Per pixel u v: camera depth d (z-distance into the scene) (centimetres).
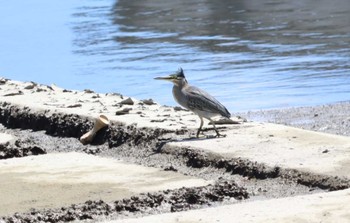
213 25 3594
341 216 1126
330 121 1970
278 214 1148
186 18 3856
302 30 3369
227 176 1416
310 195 1238
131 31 3531
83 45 3212
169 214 1192
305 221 1115
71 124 1780
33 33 3619
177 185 1362
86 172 1452
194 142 1540
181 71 1592
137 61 2803
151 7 4344
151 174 1434
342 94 2231
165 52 2962
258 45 3044
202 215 1170
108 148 1653
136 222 1154
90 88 2411
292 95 2239
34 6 4722
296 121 1994
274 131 1589
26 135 1812
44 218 1223
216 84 2397
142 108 1836
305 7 4094
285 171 1367
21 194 1333
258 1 4397
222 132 1608
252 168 1403
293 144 1495
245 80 2439
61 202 1290
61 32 3606
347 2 4209
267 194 1322
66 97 2002
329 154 1419
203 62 2739
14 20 4134
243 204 1227
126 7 4406
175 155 1520
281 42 3091
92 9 4422
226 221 1130
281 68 2595
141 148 1597
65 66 2777
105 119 1717
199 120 1709
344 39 3111
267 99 2209
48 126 1827
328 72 2516
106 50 3069
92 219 1231
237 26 3538
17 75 2672
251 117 2044
